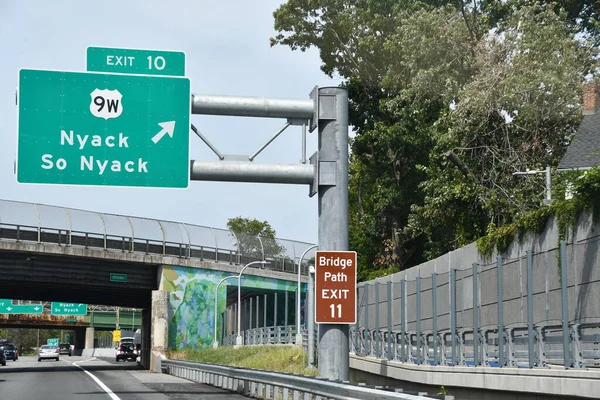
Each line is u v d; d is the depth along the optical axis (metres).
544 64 37.06
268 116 20.25
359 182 69.00
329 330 18.77
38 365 81.19
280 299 80.31
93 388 32.00
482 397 19.28
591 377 14.38
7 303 114.00
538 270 18.88
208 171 20.27
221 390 28.98
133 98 20.80
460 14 45.50
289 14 57.97
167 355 63.06
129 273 64.56
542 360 16.48
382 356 28.27
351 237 72.56
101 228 61.12
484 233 41.38
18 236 56.53
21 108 20.42
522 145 39.41
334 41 57.66
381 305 29.44
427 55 41.94
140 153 20.66
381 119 57.50
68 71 20.67
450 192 40.62
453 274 21.50
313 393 18.80
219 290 68.62
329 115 19.75
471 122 39.34
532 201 38.25
